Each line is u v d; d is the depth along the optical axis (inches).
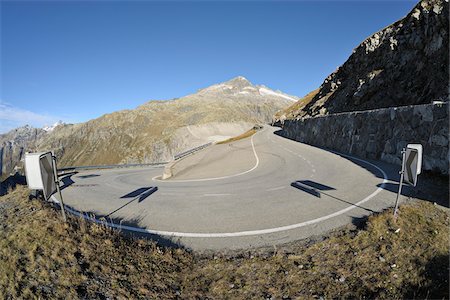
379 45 1275.8
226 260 215.0
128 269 193.0
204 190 486.9
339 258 212.5
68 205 425.1
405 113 557.6
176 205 387.5
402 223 254.7
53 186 237.9
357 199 348.2
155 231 284.5
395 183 412.5
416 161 237.1
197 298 174.1
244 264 207.9
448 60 743.1
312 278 191.8
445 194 325.1
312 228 266.8
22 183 625.0
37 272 181.6
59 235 225.5
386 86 1035.9
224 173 706.2
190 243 249.8
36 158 214.8
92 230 240.2
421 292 175.6
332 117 1020.5
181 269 204.2
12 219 278.5
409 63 960.9
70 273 180.4
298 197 379.9
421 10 971.9
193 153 1286.9
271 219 298.5
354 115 827.4
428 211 279.3
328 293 177.5
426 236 232.7
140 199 444.1
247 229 274.5
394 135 596.1
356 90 1232.8
